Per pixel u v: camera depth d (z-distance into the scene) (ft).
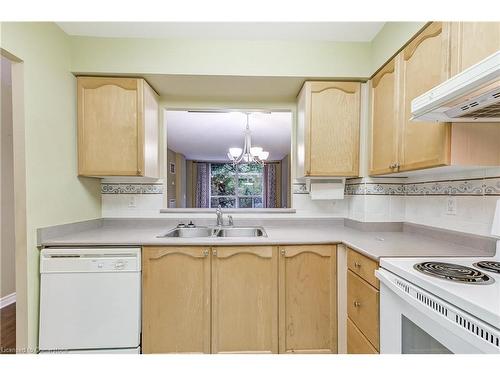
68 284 5.28
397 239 5.69
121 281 5.35
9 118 8.79
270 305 5.61
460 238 4.98
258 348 5.59
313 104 6.56
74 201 6.32
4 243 8.59
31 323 5.11
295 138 7.82
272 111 8.04
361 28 5.92
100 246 5.42
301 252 5.65
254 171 26.84
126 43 6.26
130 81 6.38
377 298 4.33
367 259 4.66
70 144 6.17
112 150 6.39
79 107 6.33
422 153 4.65
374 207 6.72
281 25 5.79
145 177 6.88
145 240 5.49
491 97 2.96
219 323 5.56
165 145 7.75
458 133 4.11
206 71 6.31
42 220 5.37
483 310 2.45
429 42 4.48
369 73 6.44
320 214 7.75
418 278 3.31
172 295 5.50
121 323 5.34
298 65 6.39
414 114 3.74
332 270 5.70
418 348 3.36
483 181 4.57
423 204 6.07
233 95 7.59
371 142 6.42
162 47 6.28
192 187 25.70
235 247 5.57
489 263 3.85
